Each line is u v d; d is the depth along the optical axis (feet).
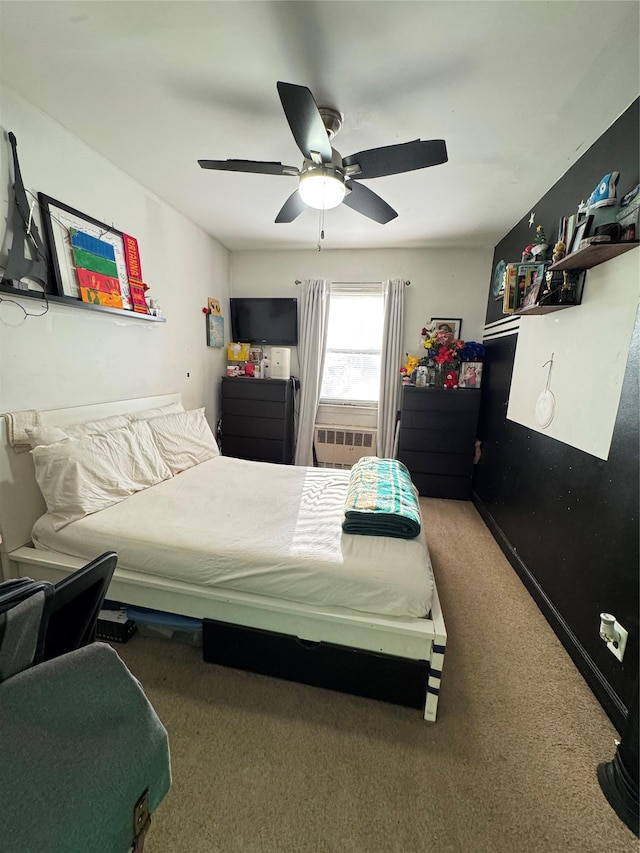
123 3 3.91
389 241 11.48
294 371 13.42
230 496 6.82
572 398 6.06
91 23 4.16
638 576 4.20
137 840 2.08
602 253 4.95
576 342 6.02
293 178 7.84
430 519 10.30
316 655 4.68
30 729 1.73
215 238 11.76
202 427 9.58
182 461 8.36
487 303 11.91
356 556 4.73
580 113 5.42
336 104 5.40
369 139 6.23
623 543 4.54
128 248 7.79
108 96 5.43
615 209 4.96
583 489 5.57
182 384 10.46
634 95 4.98
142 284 8.20
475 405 11.31
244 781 3.67
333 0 3.82
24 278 5.62
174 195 8.71
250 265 13.10
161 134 6.35
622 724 4.21
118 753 1.99
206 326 11.68
